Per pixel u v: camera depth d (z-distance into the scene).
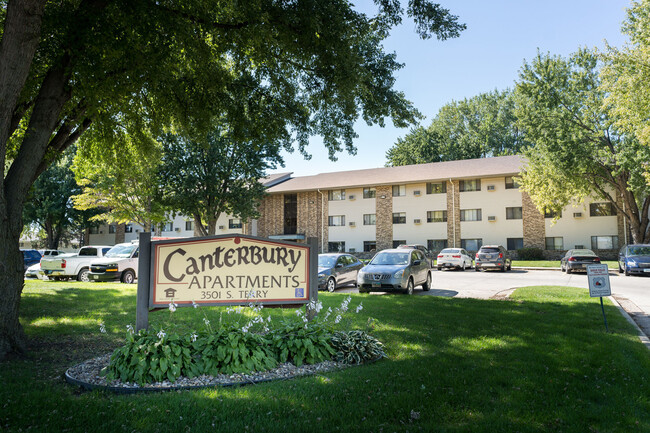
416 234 38.56
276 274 6.07
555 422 3.57
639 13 21.25
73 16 7.51
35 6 5.91
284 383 4.52
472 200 36.94
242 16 8.94
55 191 44.53
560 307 10.25
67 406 3.77
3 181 5.93
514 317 8.77
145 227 32.84
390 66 11.23
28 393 4.10
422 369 5.01
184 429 3.34
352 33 8.95
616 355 5.70
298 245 6.21
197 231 37.59
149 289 5.49
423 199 38.56
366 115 11.53
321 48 8.70
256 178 36.22
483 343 6.47
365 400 4.00
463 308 9.99
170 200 33.59
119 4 7.64
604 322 8.00
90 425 3.42
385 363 5.38
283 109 11.89
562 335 7.02
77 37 7.45
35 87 8.98
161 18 8.03
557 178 30.28
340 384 4.45
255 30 8.27
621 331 7.48
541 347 6.19
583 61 29.78
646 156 24.31
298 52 9.02
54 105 7.00
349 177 43.19
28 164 6.49
